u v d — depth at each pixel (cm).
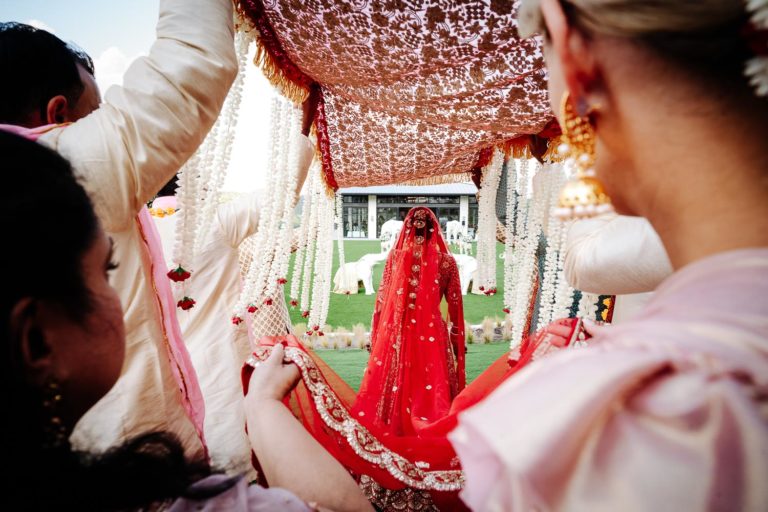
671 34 31
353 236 3334
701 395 25
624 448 26
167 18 83
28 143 41
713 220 32
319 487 63
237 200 168
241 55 118
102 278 47
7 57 84
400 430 237
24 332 37
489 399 32
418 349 245
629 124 35
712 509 24
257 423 74
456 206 3288
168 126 79
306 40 134
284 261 162
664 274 83
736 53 31
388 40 130
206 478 50
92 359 44
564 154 42
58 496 37
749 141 31
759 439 23
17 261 36
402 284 253
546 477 26
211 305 158
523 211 221
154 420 93
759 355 25
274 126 144
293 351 98
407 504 111
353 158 222
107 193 76
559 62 41
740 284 28
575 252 101
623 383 27
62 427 40
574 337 118
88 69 103
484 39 129
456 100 156
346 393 135
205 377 151
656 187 35
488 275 283
